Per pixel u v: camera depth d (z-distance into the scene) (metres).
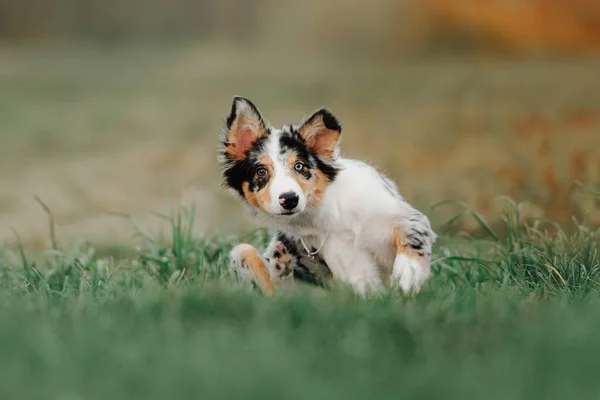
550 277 9.04
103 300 7.69
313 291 8.31
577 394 5.00
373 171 9.16
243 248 9.17
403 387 5.04
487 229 10.12
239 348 5.86
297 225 8.92
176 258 10.20
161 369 5.41
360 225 8.85
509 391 5.00
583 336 6.10
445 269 9.89
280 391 4.96
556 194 13.94
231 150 8.86
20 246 10.34
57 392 5.06
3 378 5.31
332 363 5.58
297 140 8.72
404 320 6.38
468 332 6.27
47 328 6.32
